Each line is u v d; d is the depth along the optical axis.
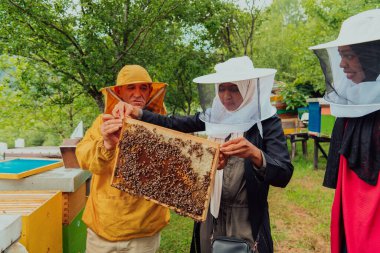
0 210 2.17
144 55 7.07
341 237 2.05
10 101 9.52
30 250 2.08
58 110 9.99
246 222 2.14
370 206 1.78
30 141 12.70
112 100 2.69
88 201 2.57
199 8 8.73
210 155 1.87
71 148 3.28
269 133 2.14
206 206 1.82
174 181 1.92
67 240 2.96
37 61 6.58
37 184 2.85
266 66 20.91
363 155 1.82
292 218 5.96
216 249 2.02
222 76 2.13
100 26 6.04
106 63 6.48
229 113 2.16
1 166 3.15
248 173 2.07
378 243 1.75
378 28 1.83
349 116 1.86
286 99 10.55
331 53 1.96
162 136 1.96
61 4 6.18
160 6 6.93
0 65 8.10
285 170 1.97
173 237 5.11
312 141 16.16
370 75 1.82
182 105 12.67
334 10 10.36
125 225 2.38
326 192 7.48
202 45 10.84
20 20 5.98
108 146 2.14
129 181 1.96
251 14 13.43
